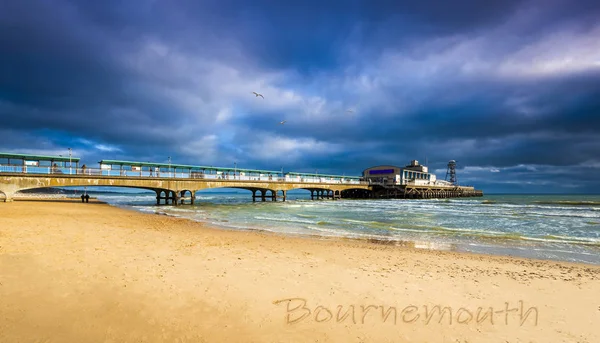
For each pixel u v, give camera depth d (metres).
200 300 5.95
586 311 6.34
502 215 30.69
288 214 31.56
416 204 52.41
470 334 5.21
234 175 49.44
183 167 48.50
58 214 22.14
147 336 4.49
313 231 19.25
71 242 10.55
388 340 4.86
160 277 7.16
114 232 14.02
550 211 36.00
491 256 12.44
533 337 5.16
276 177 58.22
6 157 33.53
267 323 5.17
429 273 9.08
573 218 27.81
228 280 7.24
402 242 15.77
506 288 7.78
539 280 8.65
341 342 4.70
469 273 9.31
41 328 4.51
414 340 4.91
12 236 10.78
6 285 6.02
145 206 42.06
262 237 15.70
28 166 32.28
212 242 12.87
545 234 18.69
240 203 53.56
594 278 8.98
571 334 5.30
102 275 7.02
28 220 16.33
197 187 44.41
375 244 14.98
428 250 13.63
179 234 15.20
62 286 6.18
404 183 85.38
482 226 22.36
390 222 24.64
